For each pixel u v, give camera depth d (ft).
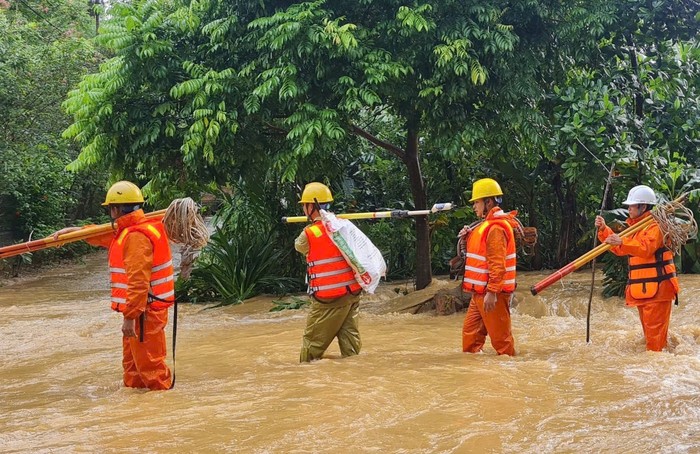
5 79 53.16
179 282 39.70
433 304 32.91
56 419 15.30
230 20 31.91
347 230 21.34
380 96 34.14
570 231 43.32
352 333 21.89
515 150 37.99
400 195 45.73
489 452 12.69
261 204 41.60
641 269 20.90
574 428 13.85
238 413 15.29
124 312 17.52
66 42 58.18
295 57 31.19
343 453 12.71
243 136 34.01
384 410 15.20
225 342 26.32
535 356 21.15
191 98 32.32
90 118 33.58
